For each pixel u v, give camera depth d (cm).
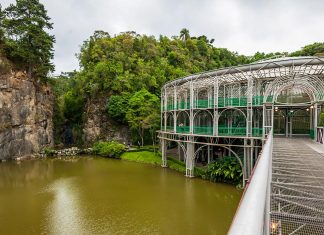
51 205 2303
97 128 5694
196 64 8075
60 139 6119
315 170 1026
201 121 3788
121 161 4434
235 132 2962
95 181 3097
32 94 5072
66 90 7900
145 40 7369
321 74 2728
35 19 5125
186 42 8862
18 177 3319
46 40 5219
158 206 2247
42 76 5381
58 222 1934
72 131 6234
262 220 144
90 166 3997
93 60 6397
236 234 124
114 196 2533
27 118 4916
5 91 4572
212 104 3112
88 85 5891
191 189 2716
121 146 4831
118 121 5622
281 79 2534
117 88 5678
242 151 3316
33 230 1800
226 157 3158
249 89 2756
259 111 3162
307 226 636
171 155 4369
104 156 4947
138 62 6250
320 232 625
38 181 3122
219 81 3161
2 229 1819
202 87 3416
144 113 4869
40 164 4172
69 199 2459
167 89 4169
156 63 6669
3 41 4791
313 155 1429
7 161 4419
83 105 6247
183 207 2222
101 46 6638
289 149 1688
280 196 707
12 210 2188
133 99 5062
